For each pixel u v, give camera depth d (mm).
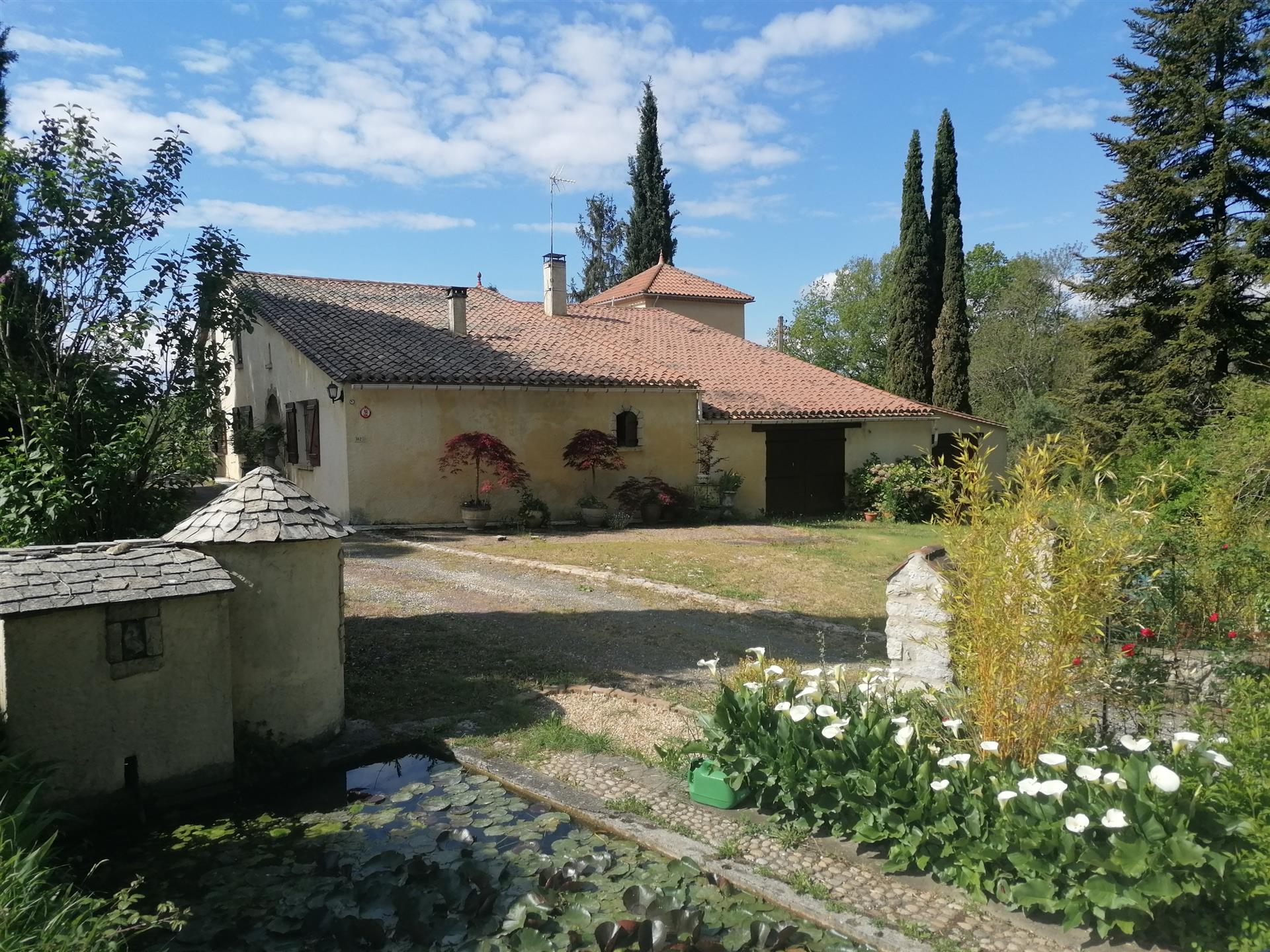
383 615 8953
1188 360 19094
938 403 31688
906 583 5352
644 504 17969
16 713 4043
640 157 38438
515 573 11547
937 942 3281
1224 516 7914
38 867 3287
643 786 4867
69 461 6438
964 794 3758
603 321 24219
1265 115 19094
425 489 16047
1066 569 3877
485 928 3463
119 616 4422
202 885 3879
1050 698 3932
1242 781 3324
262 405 19125
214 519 5199
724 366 23328
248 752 5078
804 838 4172
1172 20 19672
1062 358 36500
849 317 45844
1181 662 5656
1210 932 3100
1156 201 19500
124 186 7039
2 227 6645
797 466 21266
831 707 4555
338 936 3412
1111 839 3189
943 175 32562
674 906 3516
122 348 7047
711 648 7984
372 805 4770
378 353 16172
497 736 5633
